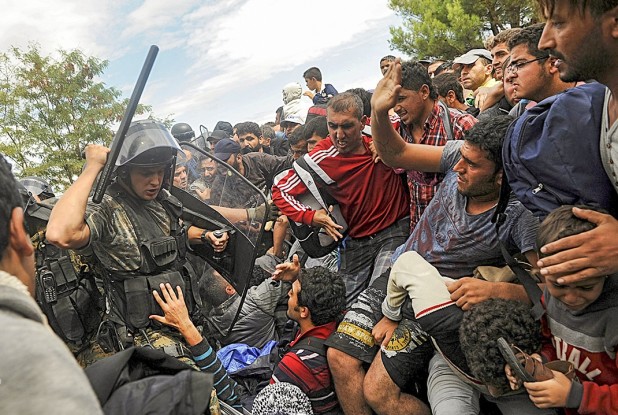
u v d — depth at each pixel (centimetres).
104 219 215
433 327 194
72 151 2080
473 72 487
